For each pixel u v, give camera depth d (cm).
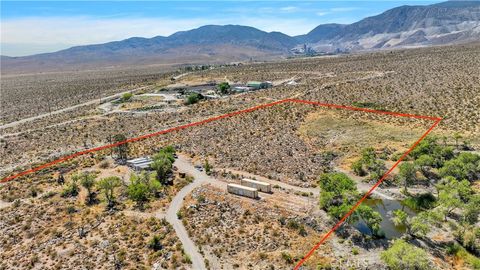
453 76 17975
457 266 6125
